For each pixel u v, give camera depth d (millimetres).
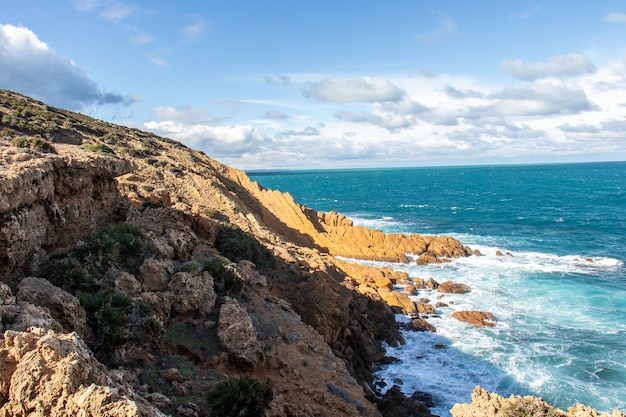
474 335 35375
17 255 15016
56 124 48969
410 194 180125
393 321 36812
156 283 19703
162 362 15422
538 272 53250
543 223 93625
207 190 49438
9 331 9594
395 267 55781
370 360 30172
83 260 18000
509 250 66250
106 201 24281
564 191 172000
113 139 58562
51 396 8539
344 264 48594
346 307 32469
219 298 21391
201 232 32250
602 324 37188
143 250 21219
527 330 36156
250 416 13250
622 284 48344
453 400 26297
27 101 61438
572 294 45000
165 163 54250
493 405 14773
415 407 24188
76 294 15945
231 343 17859
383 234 64188
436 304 42375
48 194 17641
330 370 20641
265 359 18672
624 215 102312
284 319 23500
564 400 26516
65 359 9008
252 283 25531
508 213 110500
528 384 28109
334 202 152000
